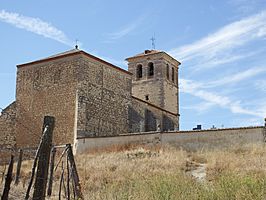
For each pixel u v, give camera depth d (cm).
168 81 5731
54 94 3875
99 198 1199
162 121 5053
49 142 987
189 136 3247
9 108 4100
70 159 1280
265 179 1133
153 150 3152
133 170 2131
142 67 5791
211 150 3042
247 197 1007
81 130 3631
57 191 1609
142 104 4688
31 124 3925
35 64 4075
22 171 2305
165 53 5672
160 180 1241
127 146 3428
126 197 1127
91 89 3856
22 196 1401
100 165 2458
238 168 1872
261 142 2986
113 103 4128
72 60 3856
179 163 2378
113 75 4200
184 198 1055
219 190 1083
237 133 3091
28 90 4050
